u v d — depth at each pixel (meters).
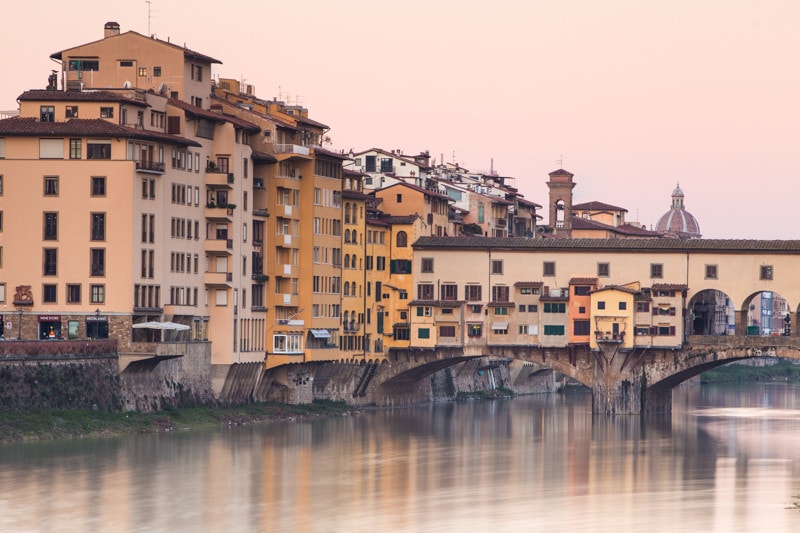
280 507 158.00
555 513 157.75
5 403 184.25
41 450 180.38
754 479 180.12
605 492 170.25
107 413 195.62
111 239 197.75
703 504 163.62
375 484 172.25
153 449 186.75
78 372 192.50
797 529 151.75
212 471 175.25
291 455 190.38
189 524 149.50
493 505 161.62
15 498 157.12
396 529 149.50
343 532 148.00
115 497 159.25
